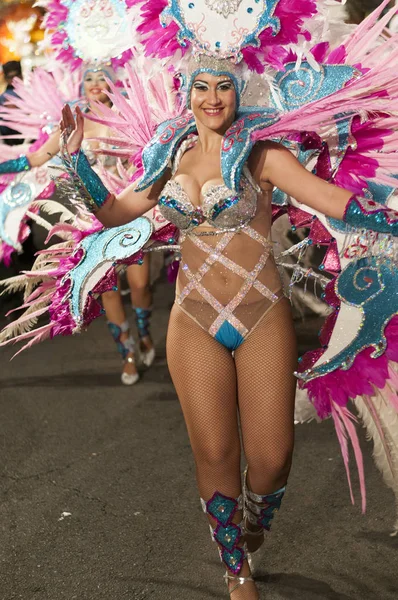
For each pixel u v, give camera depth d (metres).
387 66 2.51
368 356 2.54
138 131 2.90
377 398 2.60
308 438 4.00
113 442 4.11
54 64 4.30
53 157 3.80
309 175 2.37
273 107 2.70
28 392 4.90
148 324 5.09
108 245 2.92
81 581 2.89
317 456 3.79
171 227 2.92
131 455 3.95
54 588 2.86
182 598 2.75
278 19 2.44
